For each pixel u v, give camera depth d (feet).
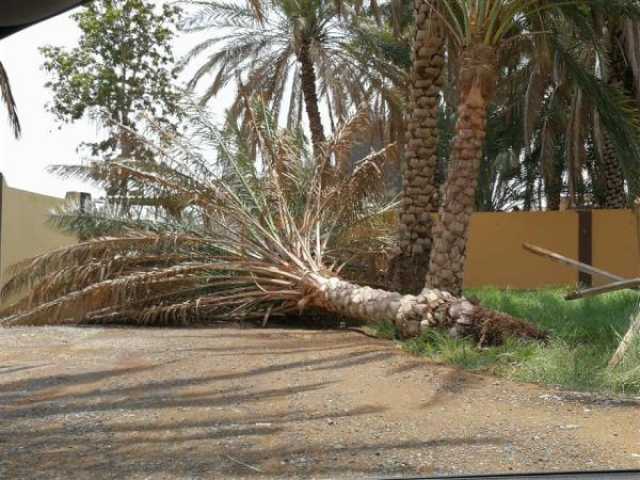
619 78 61.98
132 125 69.41
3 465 12.32
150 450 13.35
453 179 30.22
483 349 24.45
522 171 90.68
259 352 26.00
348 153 43.09
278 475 11.76
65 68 67.77
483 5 29.12
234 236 38.86
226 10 62.03
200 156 39.96
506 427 15.28
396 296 30.07
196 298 38.09
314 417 16.20
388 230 43.01
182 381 20.45
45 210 45.52
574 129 58.49
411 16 59.21
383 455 13.01
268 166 40.75
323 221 42.16
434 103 37.27
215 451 13.29
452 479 9.04
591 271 24.44
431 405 17.49
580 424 15.56
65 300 35.86
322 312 38.47
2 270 39.60
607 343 24.99
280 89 66.13
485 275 57.93
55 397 18.31
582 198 81.92
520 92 67.26
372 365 23.08
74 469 12.11
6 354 25.57
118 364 23.26
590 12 43.80
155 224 39.91
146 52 70.79
